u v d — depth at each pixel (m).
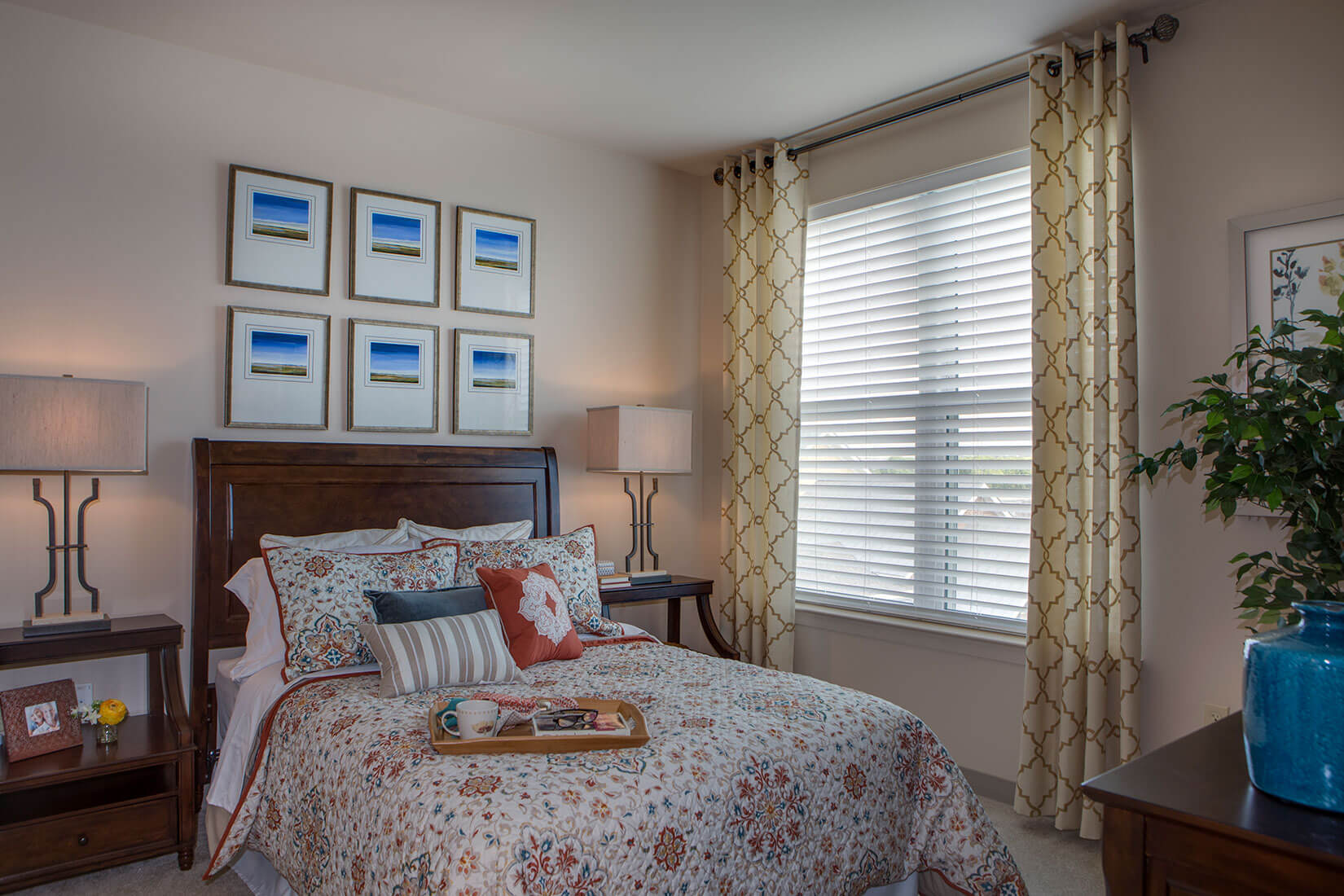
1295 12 2.62
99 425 2.65
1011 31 3.03
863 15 2.91
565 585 3.14
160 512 3.10
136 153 3.08
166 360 3.12
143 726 2.87
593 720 2.02
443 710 2.09
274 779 2.28
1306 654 1.22
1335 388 1.65
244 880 2.47
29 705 2.58
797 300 4.04
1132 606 2.84
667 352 4.50
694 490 4.57
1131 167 2.90
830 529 4.05
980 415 3.48
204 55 3.21
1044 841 2.90
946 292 3.60
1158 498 2.87
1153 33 2.87
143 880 2.50
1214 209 2.78
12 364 2.84
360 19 2.95
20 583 2.86
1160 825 1.23
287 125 3.39
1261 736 1.26
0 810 2.42
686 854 1.70
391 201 3.62
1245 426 1.66
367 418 3.55
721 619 4.37
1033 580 3.08
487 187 3.89
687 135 4.06
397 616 2.62
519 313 3.96
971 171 3.51
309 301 3.43
